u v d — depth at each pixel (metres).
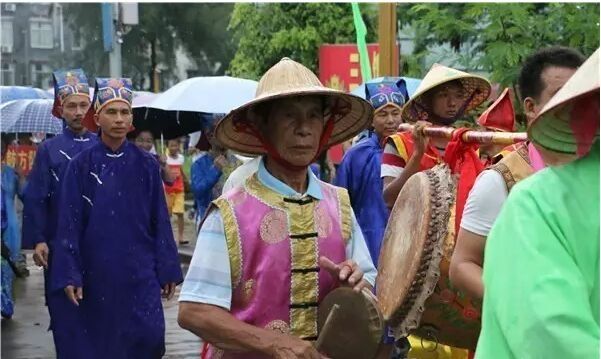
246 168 4.47
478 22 8.34
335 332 2.76
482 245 2.79
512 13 7.61
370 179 5.32
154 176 5.42
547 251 1.79
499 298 1.82
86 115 5.69
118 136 5.30
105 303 5.25
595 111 1.90
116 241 5.25
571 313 1.71
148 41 37.69
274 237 2.86
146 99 10.95
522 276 1.79
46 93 15.15
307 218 2.90
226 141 3.04
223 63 39.34
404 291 3.14
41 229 5.96
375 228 5.26
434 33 9.27
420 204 3.22
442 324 3.41
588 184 1.87
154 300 5.32
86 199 5.27
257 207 2.88
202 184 9.25
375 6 15.72
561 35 7.68
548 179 1.89
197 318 2.79
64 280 5.17
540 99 3.14
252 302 2.83
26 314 9.12
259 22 16.20
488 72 7.94
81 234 5.27
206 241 2.85
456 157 3.49
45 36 36.94
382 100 5.37
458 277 2.81
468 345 3.47
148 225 5.38
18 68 36.97
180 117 11.20
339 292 2.78
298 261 2.86
